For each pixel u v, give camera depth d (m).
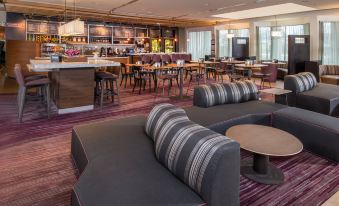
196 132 1.97
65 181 2.71
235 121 3.53
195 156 1.77
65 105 5.39
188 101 6.78
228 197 1.77
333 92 5.21
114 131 2.91
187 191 1.74
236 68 9.22
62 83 5.29
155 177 1.91
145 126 2.87
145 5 9.11
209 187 1.65
